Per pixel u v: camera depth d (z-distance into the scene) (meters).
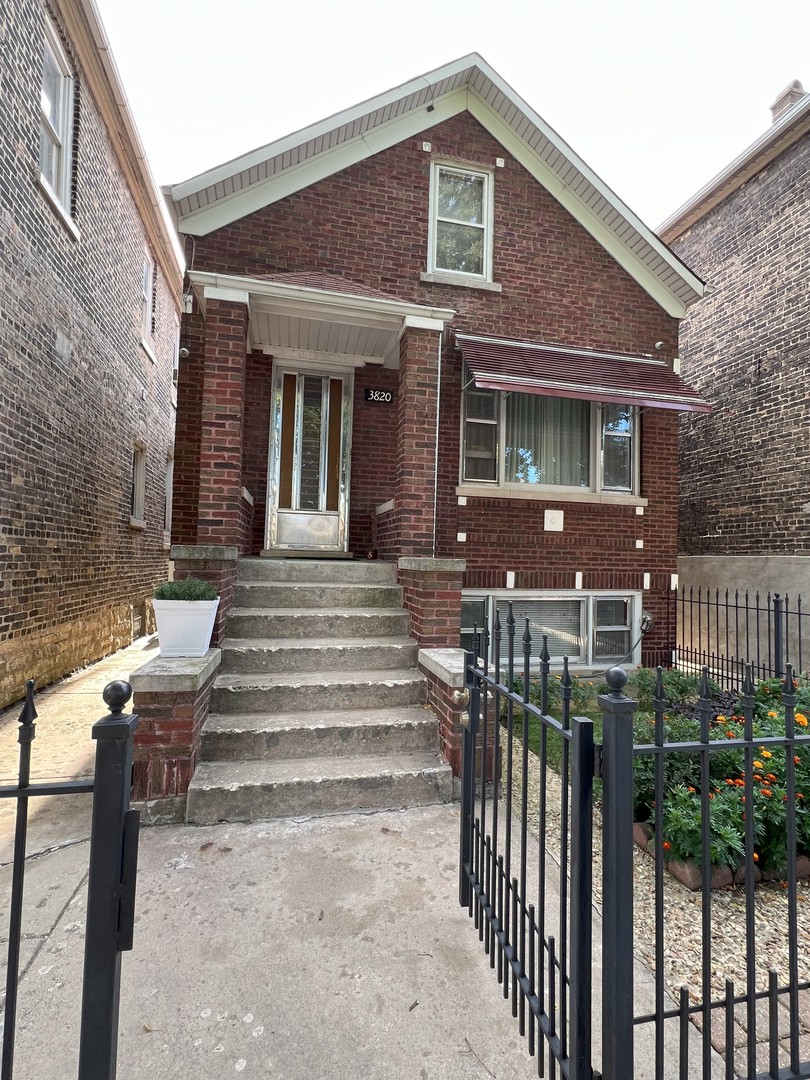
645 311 7.75
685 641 9.39
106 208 8.02
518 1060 1.80
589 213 7.57
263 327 6.28
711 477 9.32
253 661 4.47
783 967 2.28
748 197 8.69
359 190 6.74
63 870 2.84
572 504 7.29
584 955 1.51
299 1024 1.92
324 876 2.80
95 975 1.28
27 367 5.69
